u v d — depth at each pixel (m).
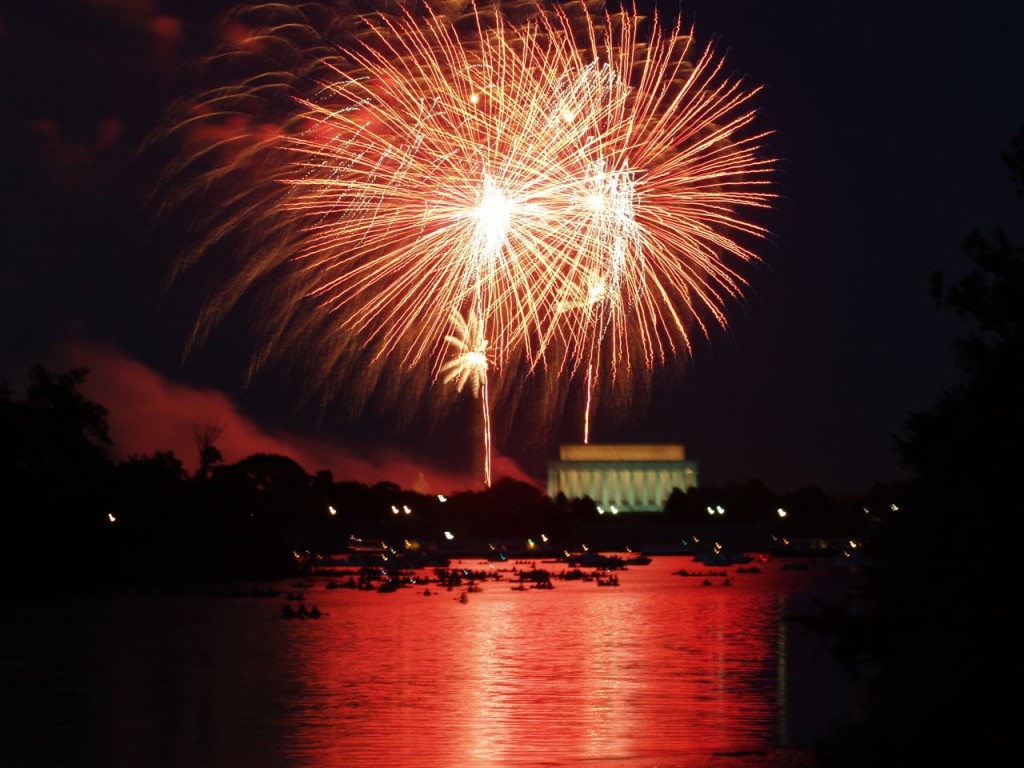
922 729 38.66
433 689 75.44
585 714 65.62
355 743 57.69
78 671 84.06
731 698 71.00
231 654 94.56
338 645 101.06
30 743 58.06
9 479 170.00
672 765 50.22
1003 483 39.38
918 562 42.03
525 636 108.81
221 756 55.00
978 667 37.69
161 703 69.75
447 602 152.25
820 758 45.59
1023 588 38.06
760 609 140.75
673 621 124.25
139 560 182.38
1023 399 40.06
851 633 45.84
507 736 59.28
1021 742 36.50
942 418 43.62
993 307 43.50
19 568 165.12
